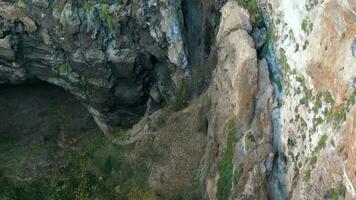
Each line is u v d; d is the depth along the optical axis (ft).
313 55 63.62
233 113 75.15
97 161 98.84
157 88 99.81
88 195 92.22
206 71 91.97
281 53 72.18
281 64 72.23
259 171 69.77
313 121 63.67
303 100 66.03
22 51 98.02
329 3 59.82
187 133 92.02
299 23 67.46
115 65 95.55
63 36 93.81
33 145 104.99
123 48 94.12
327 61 60.49
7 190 92.17
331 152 58.59
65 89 106.63
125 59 94.73
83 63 96.32
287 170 68.33
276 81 73.15
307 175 62.64
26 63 100.17
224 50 79.15
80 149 103.50
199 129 90.48
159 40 92.32
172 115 95.40
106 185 94.02
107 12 91.04
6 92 110.83
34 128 108.37
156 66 97.91
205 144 88.63
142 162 94.12
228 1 84.17
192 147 90.12
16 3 91.81
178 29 91.86
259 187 69.46
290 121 68.69
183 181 87.76
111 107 102.47
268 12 76.89
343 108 57.52
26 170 98.17
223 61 79.46
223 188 74.54
